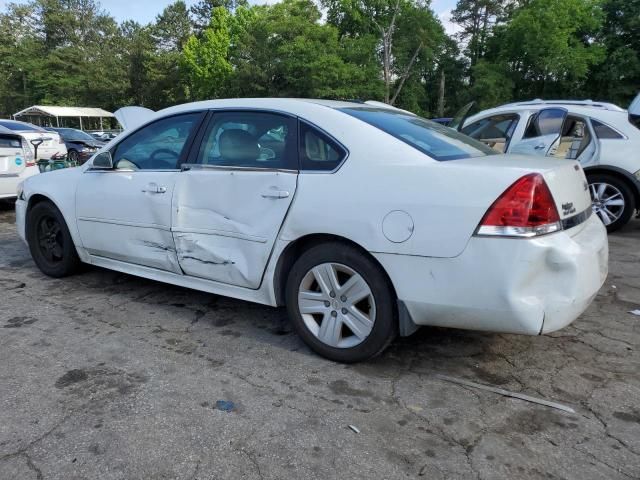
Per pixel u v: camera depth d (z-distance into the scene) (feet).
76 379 9.35
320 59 126.11
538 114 20.43
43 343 10.86
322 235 9.77
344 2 143.43
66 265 14.88
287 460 7.18
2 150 24.71
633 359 10.16
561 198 8.53
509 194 8.05
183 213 11.51
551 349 10.63
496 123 22.34
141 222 12.38
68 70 221.66
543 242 8.03
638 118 19.97
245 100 11.46
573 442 7.60
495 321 8.40
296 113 10.46
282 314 12.64
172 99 205.57
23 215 15.55
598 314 12.44
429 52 146.61
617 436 7.73
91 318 12.28
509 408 8.50
